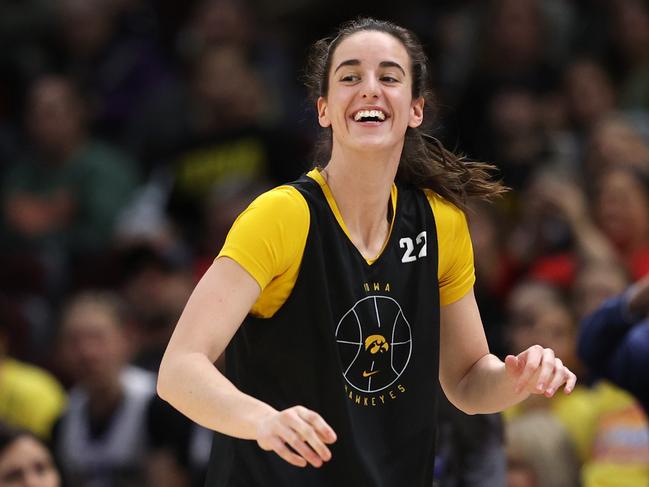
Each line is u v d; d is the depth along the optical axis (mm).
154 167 23953
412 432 9086
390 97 8914
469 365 9680
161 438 16969
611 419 15273
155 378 17625
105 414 17156
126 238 21297
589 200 20422
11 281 21391
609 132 20484
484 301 18875
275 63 25047
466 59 24547
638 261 18656
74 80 25641
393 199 9266
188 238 22266
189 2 26734
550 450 15461
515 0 23984
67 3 25922
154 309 19219
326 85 9188
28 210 22656
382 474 8930
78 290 21734
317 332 8820
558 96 23156
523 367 8570
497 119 22125
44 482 13547
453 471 11711
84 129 24125
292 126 23953
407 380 9102
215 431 8930
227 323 8539
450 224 9430
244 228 8688
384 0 26922
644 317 12070
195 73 24312
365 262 8992
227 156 22312
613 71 24219
